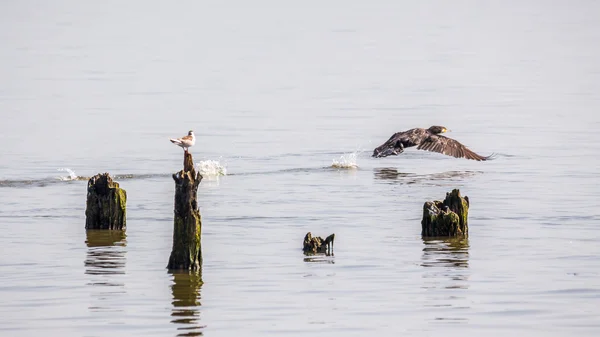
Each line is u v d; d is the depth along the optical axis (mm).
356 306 23906
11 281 25906
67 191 38188
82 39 126750
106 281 25922
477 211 34469
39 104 67750
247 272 26828
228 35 133875
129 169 43688
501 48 112688
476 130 55344
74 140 52250
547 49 110688
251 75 87250
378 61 99750
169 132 55344
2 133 54531
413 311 23562
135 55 106750
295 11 184375
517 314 23312
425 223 30797
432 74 87250
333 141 51906
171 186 39344
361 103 68062
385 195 37250
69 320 22891
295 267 27297
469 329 22344
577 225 32219
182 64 97438
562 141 50844
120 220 31719
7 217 33469
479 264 27484
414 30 140000
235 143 51312
